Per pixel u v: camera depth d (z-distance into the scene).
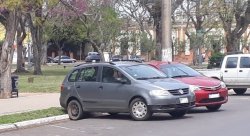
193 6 47.53
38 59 47.19
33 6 22.34
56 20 46.00
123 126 14.30
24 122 14.94
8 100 21.22
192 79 17.59
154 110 14.88
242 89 26.67
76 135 12.95
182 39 76.75
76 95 16.45
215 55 45.34
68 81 16.89
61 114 16.81
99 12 44.56
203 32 50.56
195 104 16.30
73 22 44.97
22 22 47.41
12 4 19.78
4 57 22.34
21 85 30.53
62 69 61.03
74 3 35.19
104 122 15.48
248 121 14.52
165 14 23.59
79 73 16.73
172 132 12.70
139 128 13.70
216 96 17.30
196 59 60.62
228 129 12.97
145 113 15.09
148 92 14.94
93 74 16.31
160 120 15.34
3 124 14.44
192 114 16.86
